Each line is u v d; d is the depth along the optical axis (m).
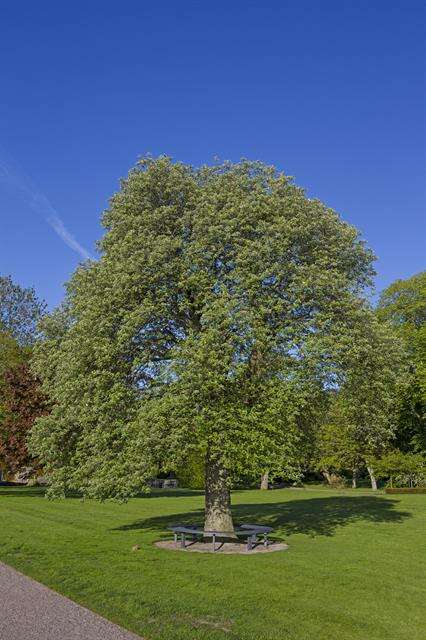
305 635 8.46
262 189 19.00
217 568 13.45
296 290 16.94
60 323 21.73
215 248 17.12
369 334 18.36
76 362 17.50
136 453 16.16
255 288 16.58
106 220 20.03
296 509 29.75
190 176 19.88
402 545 18.11
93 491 16.95
